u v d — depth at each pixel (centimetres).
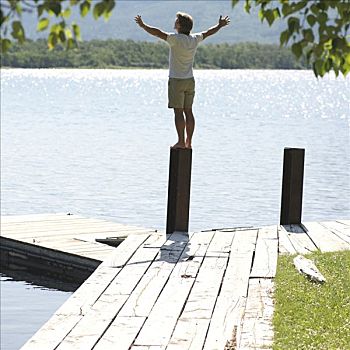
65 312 1015
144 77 17288
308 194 2986
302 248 1436
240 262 1298
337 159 3947
